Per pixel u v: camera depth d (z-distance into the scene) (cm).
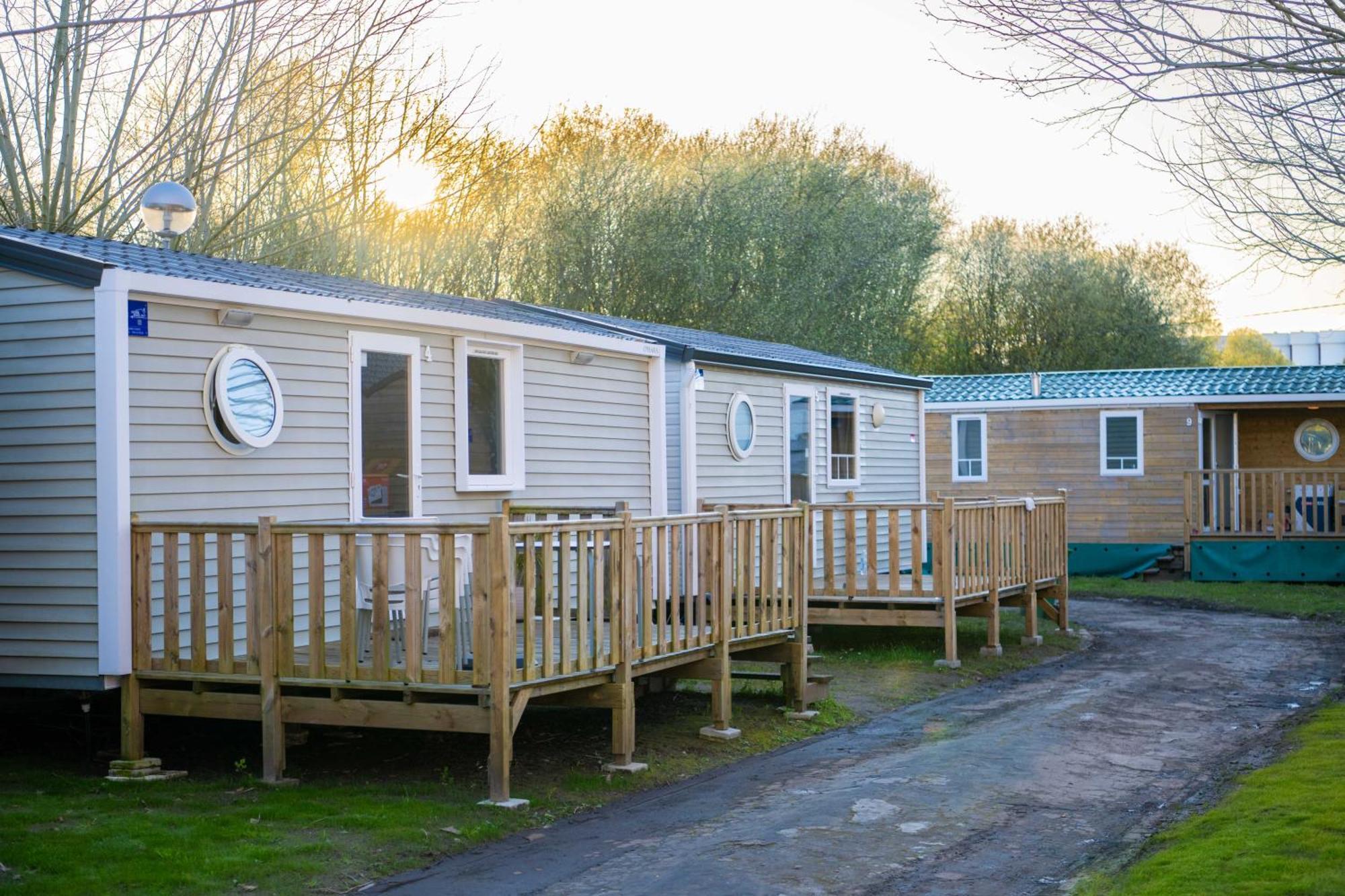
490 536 754
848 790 833
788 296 3481
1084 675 1355
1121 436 2459
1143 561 2406
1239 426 2520
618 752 866
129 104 1716
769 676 1162
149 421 805
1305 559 2239
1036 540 1612
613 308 3366
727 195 3469
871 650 1499
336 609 948
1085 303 4244
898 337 3794
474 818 734
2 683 817
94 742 921
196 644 802
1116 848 693
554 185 3369
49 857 622
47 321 799
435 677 771
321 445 934
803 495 1716
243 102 1830
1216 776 877
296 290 907
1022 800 809
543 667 801
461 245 2608
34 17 1631
